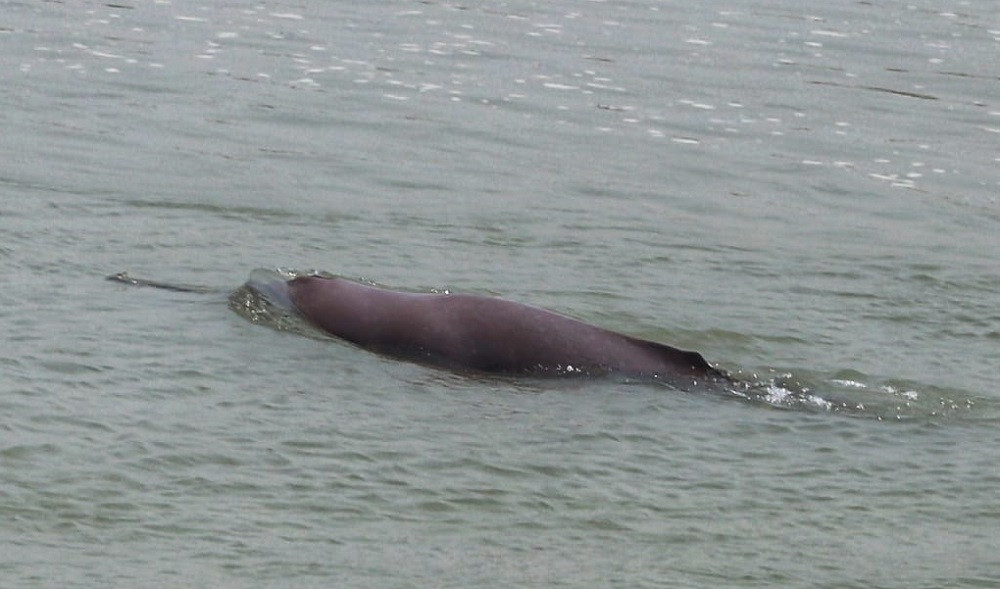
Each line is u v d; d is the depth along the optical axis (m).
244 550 30.34
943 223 61.09
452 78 77.31
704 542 32.41
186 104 70.31
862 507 34.75
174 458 34.31
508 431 37.75
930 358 45.12
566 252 53.81
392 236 54.38
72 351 40.22
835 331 47.06
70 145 62.81
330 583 29.25
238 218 55.31
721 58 83.50
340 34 84.50
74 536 30.39
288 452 35.25
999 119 75.81
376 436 36.72
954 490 35.94
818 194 64.00
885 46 87.44
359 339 43.84
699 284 51.06
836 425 39.62
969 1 100.12
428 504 33.25
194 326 43.28
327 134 67.50
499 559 30.86
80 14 84.88
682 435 38.34
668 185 63.78
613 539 32.25
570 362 42.38
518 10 92.19
